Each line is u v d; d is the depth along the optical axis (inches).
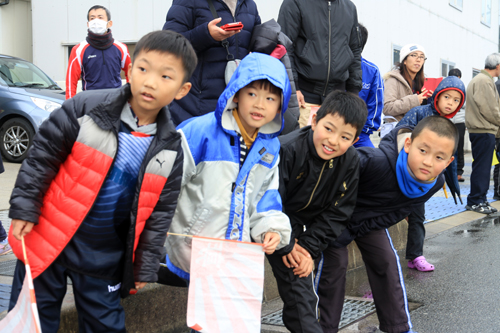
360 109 96.5
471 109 269.7
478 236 223.6
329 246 117.3
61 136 75.2
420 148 109.3
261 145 93.4
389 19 475.2
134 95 75.2
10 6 504.7
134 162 78.8
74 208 75.9
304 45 172.4
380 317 118.8
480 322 130.5
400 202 118.7
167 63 73.8
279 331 122.0
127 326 108.8
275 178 97.0
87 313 79.9
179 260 93.3
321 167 102.0
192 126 91.3
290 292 101.9
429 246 207.6
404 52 211.5
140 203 78.9
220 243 87.7
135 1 449.7
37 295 77.4
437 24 582.2
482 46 732.7
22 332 70.6
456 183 160.4
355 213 118.0
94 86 210.8
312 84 174.1
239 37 138.0
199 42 129.8
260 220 93.9
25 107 316.8
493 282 162.6
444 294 151.7
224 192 90.6
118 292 82.8
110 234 80.1
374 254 118.6
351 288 159.8
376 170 113.5
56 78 489.4
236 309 88.0
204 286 87.1
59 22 483.2
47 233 76.4
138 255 82.5
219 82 135.6
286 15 171.5
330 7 171.8
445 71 614.5
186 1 136.9
